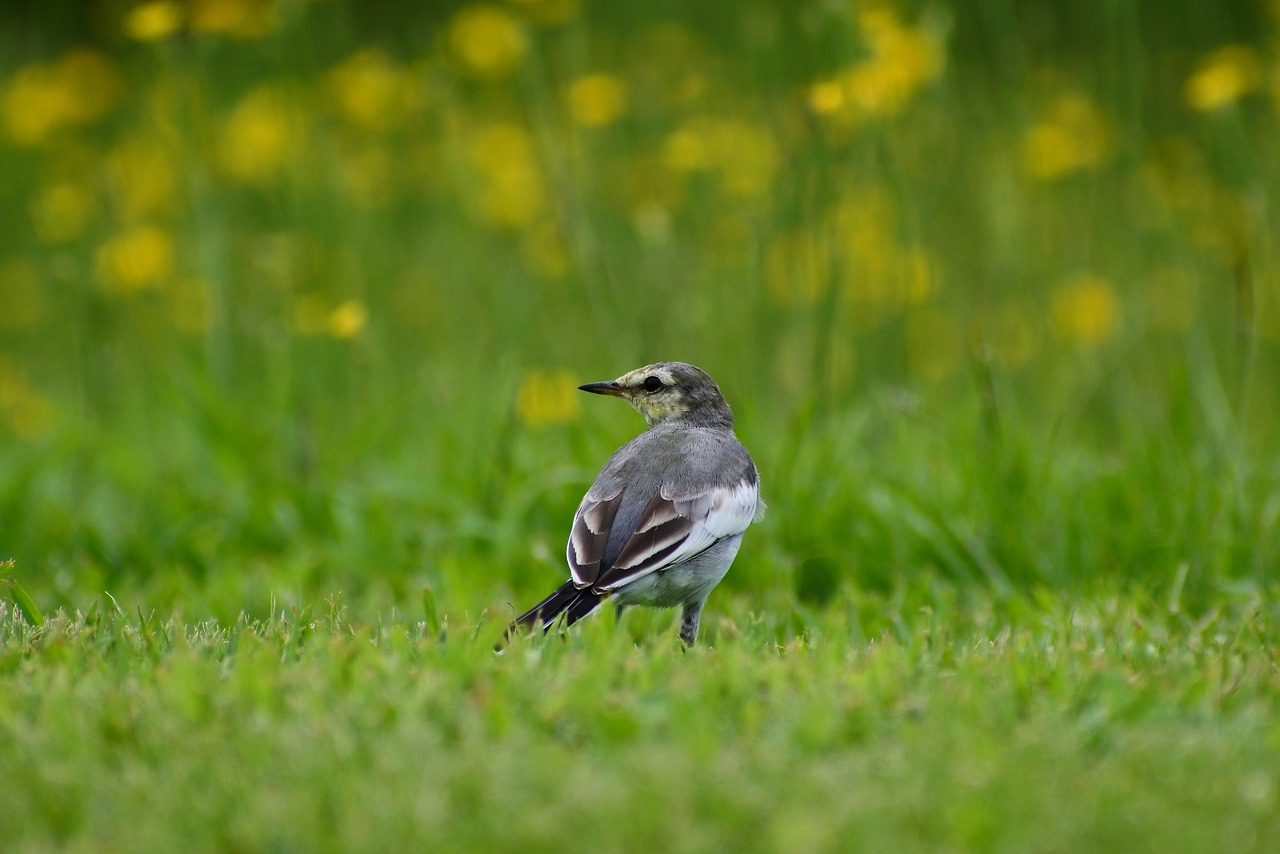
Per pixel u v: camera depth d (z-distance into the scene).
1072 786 5.95
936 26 13.47
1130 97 13.69
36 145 18.59
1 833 5.71
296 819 5.64
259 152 16.19
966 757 6.17
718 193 15.70
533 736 6.45
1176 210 13.55
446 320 16.69
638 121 16.48
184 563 11.62
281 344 15.01
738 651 7.51
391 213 17.03
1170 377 12.30
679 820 5.60
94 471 13.75
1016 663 7.50
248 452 13.80
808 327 13.89
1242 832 5.65
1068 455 13.00
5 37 23.14
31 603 8.93
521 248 16.64
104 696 6.86
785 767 6.07
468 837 5.56
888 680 7.18
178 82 14.67
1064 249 15.88
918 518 11.29
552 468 12.93
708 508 9.20
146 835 5.60
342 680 7.20
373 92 16.34
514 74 16.70
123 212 16.39
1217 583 10.49
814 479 12.11
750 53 14.45
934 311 15.56
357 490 12.59
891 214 14.34
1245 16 18.72
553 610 8.52
